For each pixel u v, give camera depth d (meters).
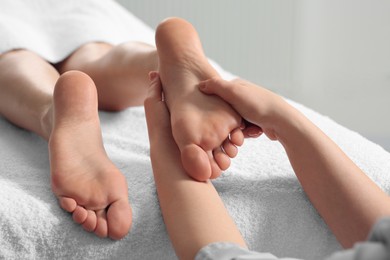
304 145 0.90
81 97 0.95
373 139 2.39
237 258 0.68
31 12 1.52
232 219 0.90
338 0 2.59
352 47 2.62
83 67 1.25
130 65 1.12
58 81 0.96
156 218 0.88
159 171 0.90
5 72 1.19
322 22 2.62
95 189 0.86
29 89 1.12
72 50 1.36
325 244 0.88
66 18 1.47
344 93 2.66
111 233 0.85
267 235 0.90
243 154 1.04
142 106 1.29
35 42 1.33
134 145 1.09
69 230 0.85
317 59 2.65
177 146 0.93
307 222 0.90
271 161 1.01
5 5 1.49
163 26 1.01
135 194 0.92
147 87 1.11
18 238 0.84
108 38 1.42
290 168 0.98
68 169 0.88
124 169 1.00
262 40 2.65
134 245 0.86
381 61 2.61
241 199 0.93
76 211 0.85
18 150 1.08
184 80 0.98
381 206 0.82
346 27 2.61
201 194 0.84
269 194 0.93
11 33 1.30
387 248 0.51
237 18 2.62
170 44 1.00
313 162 0.89
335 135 1.11
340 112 2.58
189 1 2.60
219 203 0.85
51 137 0.93
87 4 1.59
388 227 0.53
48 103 1.06
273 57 2.67
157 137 0.95
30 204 0.87
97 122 0.97
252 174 0.97
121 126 1.20
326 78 2.67
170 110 0.97
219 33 2.64
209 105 0.92
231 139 0.91
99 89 1.21
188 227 0.79
